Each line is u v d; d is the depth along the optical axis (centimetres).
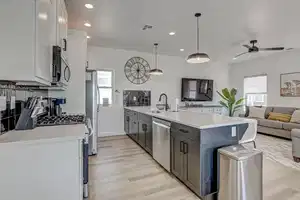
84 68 371
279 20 363
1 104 158
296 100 573
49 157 138
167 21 371
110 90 588
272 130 545
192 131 232
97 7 313
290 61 587
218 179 220
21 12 134
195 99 711
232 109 670
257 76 688
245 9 318
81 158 157
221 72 770
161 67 657
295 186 257
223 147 225
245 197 196
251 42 489
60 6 224
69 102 362
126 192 242
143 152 408
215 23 380
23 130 171
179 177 266
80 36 371
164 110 446
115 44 536
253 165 201
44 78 158
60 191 141
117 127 593
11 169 131
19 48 134
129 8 316
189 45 540
